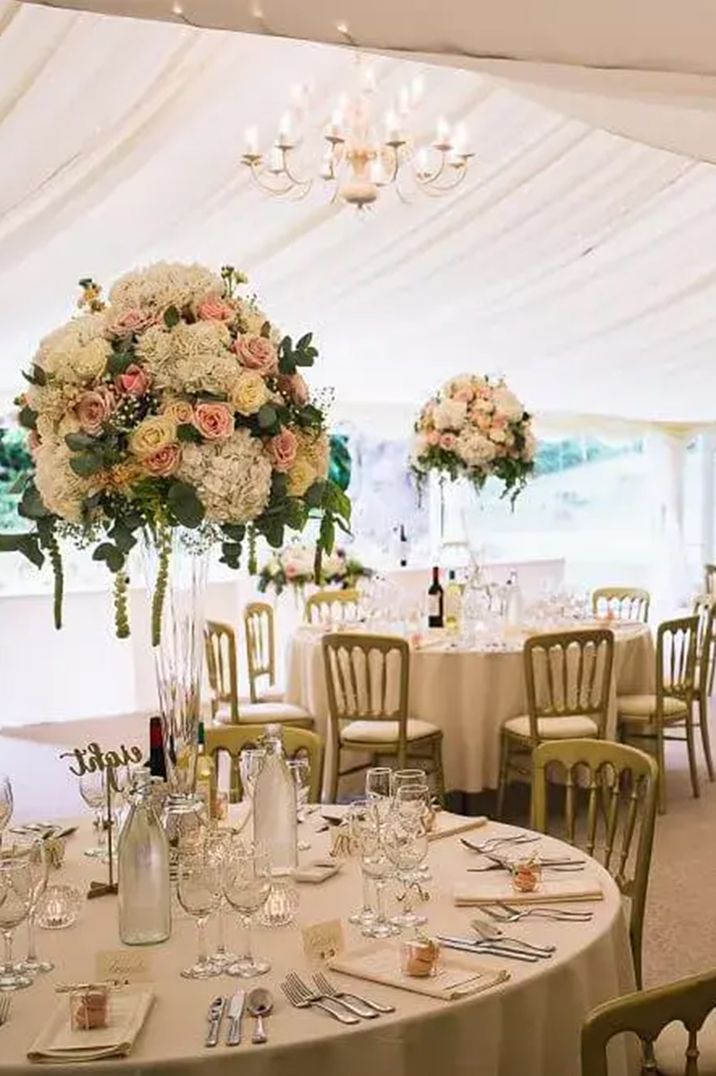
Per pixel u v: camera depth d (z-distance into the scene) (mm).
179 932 2506
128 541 2598
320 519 2990
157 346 2527
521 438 6691
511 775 6051
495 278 7047
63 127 4453
